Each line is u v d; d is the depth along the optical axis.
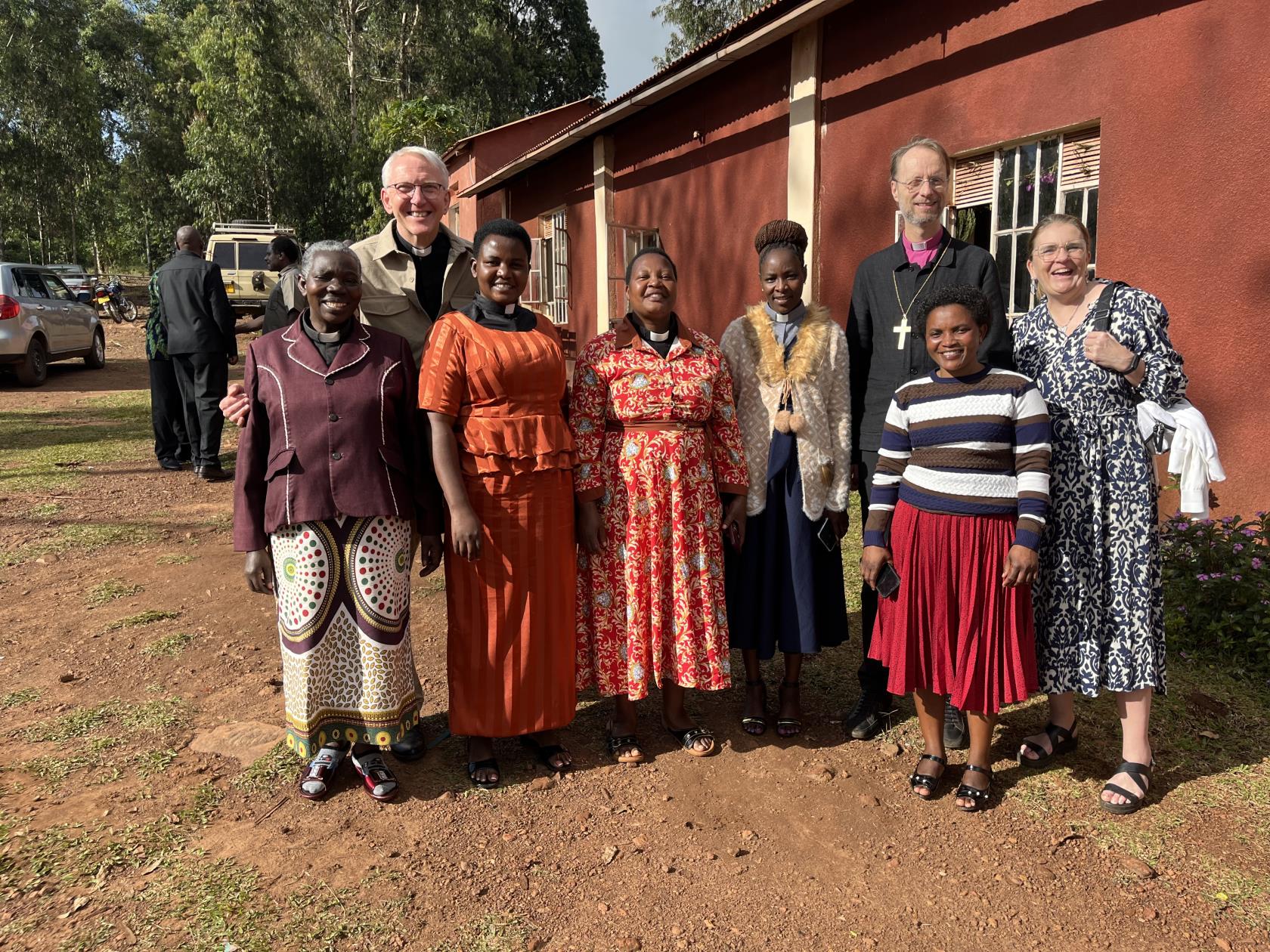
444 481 2.66
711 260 9.48
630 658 2.91
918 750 3.09
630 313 3.03
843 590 3.23
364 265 3.09
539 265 15.05
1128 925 2.18
